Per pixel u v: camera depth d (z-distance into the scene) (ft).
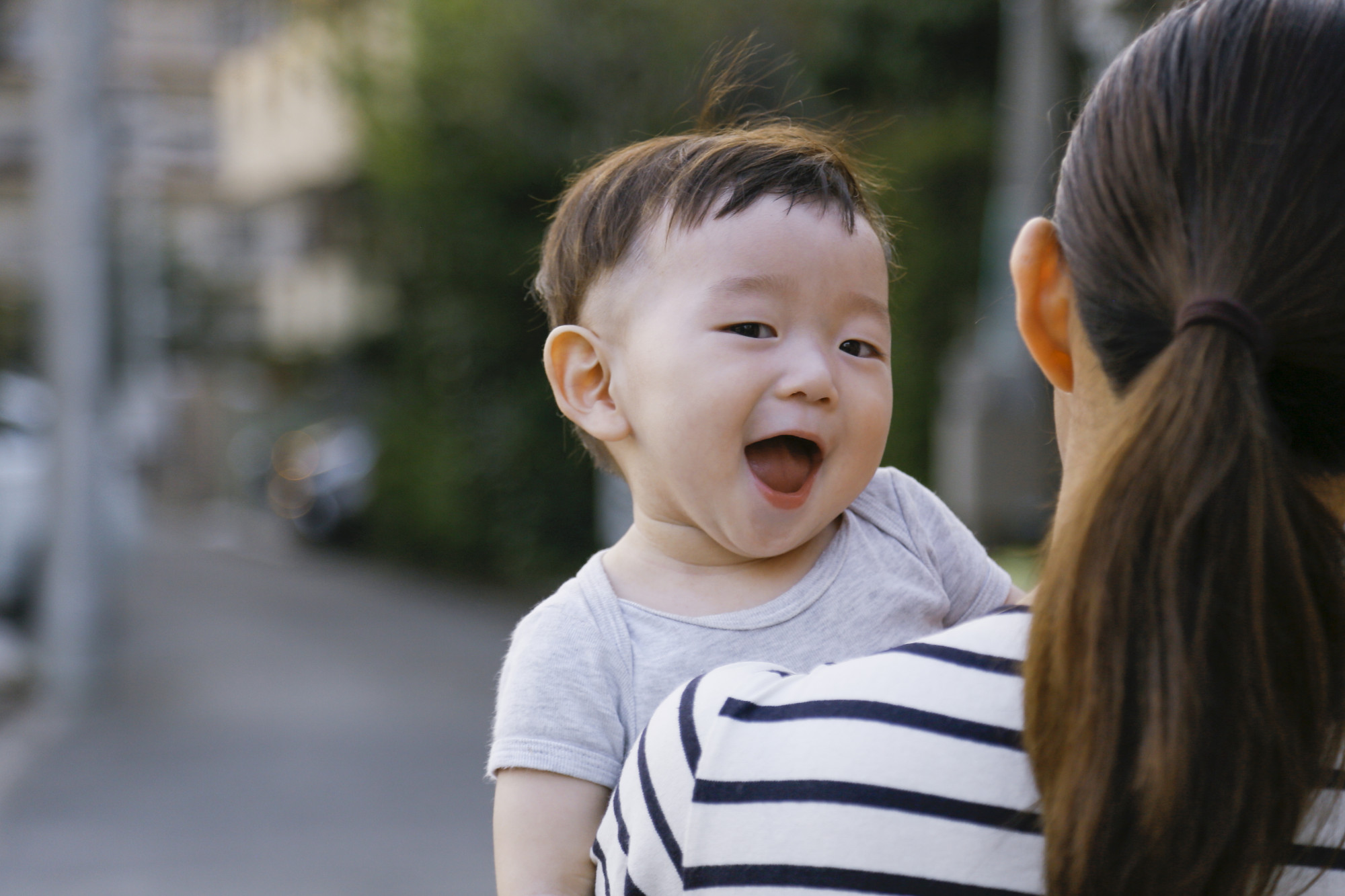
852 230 4.16
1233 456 2.71
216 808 18.04
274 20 33.81
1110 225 3.01
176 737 22.27
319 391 61.62
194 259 77.00
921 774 2.89
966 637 3.05
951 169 32.01
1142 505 2.74
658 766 3.20
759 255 4.01
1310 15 2.90
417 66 35.32
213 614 36.40
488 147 35.47
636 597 4.16
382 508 47.32
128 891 14.60
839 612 4.12
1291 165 2.81
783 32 33.04
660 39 33.24
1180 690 2.65
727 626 4.01
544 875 3.78
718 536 4.06
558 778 3.84
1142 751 2.66
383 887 14.80
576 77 34.24
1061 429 3.49
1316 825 2.84
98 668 24.67
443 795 18.80
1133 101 3.01
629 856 3.22
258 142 65.26
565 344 4.41
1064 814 2.72
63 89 24.17
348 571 46.19
